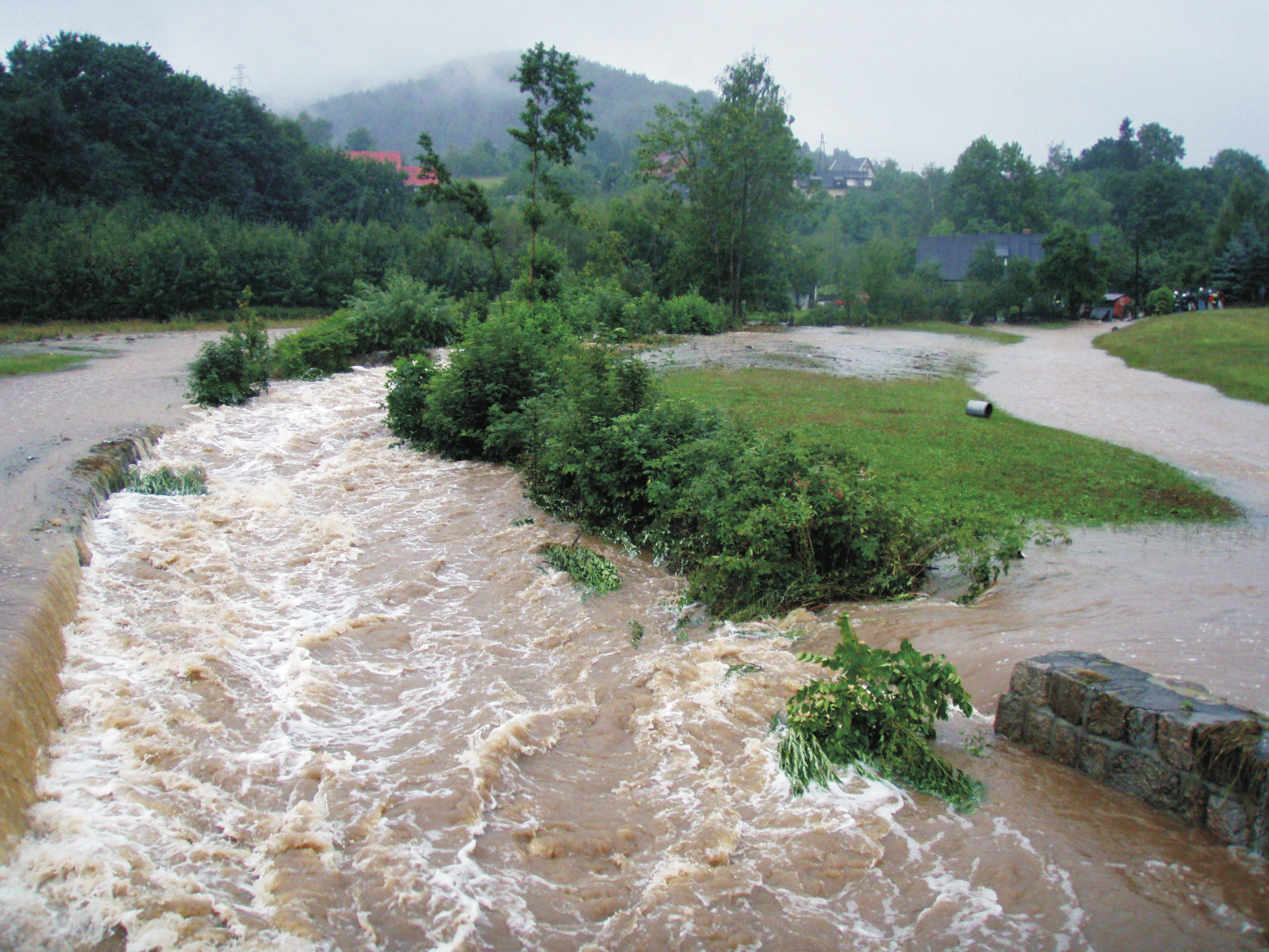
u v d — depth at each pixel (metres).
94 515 9.77
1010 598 7.84
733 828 4.67
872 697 5.22
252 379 19.27
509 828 4.84
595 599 8.55
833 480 8.62
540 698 6.52
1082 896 3.93
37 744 5.25
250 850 4.58
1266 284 52.59
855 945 3.82
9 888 4.11
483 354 14.41
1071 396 21.20
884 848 4.42
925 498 10.52
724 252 51.50
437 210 75.88
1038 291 54.88
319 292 47.00
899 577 8.38
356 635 7.61
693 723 5.86
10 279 37.50
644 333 35.34
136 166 57.94
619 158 172.62
